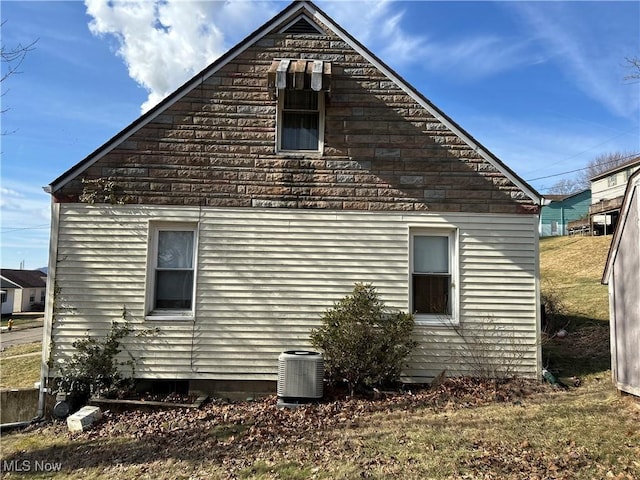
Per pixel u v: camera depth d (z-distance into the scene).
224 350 8.80
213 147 9.10
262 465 5.76
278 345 8.83
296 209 9.05
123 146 9.02
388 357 8.28
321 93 9.18
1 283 62.47
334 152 9.16
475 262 8.98
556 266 27.19
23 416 8.73
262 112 9.20
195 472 5.71
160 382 8.91
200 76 9.20
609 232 34.69
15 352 18.77
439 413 7.33
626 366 7.42
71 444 6.92
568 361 10.12
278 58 9.30
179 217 8.95
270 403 8.30
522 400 7.78
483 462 5.49
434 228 9.07
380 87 9.27
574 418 6.72
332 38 9.36
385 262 8.98
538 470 5.24
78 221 8.91
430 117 9.22
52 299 8.73
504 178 9.11
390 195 9.08
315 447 6.20
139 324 8.77
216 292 8.89
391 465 5.55
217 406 8.31
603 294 17.92
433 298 9.07
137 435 7.06
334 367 8.41
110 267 8.85
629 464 5.28
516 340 8.84
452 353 8.81
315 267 8.96
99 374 8.48
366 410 7.63
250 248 8.98
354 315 8.37
